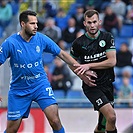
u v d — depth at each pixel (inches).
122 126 1337.4
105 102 896.3
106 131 899.4
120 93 1557.6
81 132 1350.9
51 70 1665.8
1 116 1331.2
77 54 932.0
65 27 1833.2
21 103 870.4
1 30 1780.3
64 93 1553.9
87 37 912.3
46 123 1328.7
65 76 1560.0
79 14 1802.4
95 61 917.2
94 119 1354.6
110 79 930.7
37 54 849.5
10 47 839.1
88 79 902.4
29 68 848.9
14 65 852.0
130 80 1642.5
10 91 879.1
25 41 846.5
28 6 1872.5
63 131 848.3
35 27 832.9
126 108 1346.0
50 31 1749.5
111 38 904.9
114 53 898.1
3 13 1814.7
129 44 1822.1
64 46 1728.6
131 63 1689.2
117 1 1904.5
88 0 1943.9
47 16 1873.8
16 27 1791.3
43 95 857.5
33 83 863.7
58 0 1934.1
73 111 1359.5
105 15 1818.4
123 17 1888.5
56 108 850.1
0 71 1437.0
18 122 878.4
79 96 1493.6
